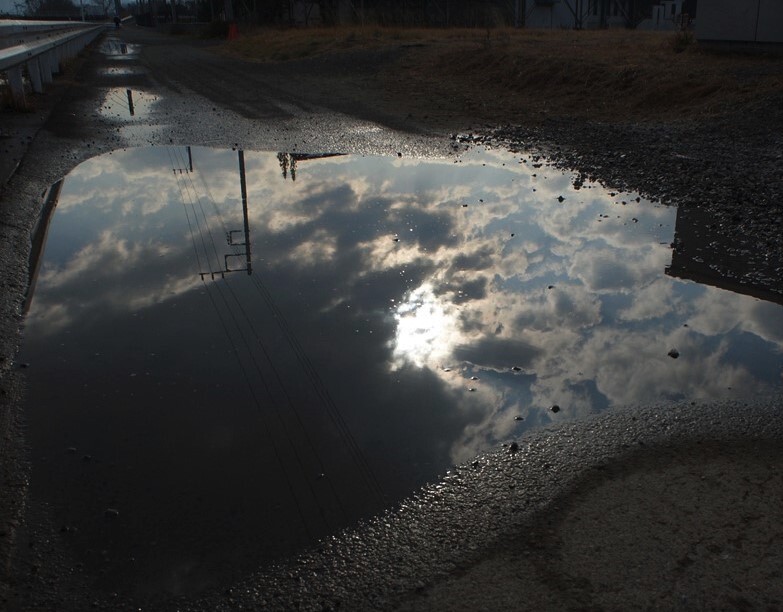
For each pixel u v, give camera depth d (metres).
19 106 12.49
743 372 3.61
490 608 2.13
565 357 3.88
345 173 8.41
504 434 3.12
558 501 2.62
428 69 19.19
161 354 3.95
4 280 4.96
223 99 15.30
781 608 2.09
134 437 3.14
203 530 2.53
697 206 6.65
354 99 15.20
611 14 47.19
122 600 2.21
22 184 7.48
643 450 2.94
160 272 5.25
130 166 8.80
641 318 4.36
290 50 27.50
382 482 2.80
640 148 9.24
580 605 2.13
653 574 2.24
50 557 2.39
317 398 3.49
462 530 2.49
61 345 4.04
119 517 2.60
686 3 47.06
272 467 2.92
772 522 2.45
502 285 4.96
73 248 5.76
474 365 3.81
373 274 5.20
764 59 13.52
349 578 2.29
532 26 44.09
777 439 2.97
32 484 2.79
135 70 23.36
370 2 42.25
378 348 4.02
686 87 12.13
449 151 9.59
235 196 7.41
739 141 9.22
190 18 92.62
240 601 2.20
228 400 3.47
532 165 8.65
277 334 4.21
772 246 5.46
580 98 13.49
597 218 6.44
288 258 5.55
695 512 2.52
